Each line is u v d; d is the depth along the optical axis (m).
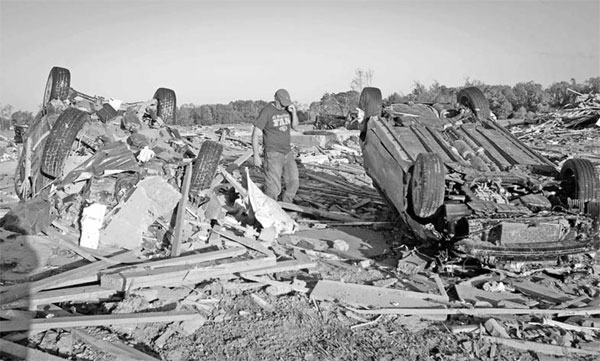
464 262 5.98
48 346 4.05
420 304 5.16
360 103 8.92
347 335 4.56
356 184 11.25
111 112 7.81
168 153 7.49
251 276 5.54
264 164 8.07
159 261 5.47
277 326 4.66
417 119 8.16
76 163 6.80
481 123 8.35
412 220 6.66
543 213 5.88
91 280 5.12
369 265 6.27
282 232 7.25
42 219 6.30
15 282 5.14
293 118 7.98
